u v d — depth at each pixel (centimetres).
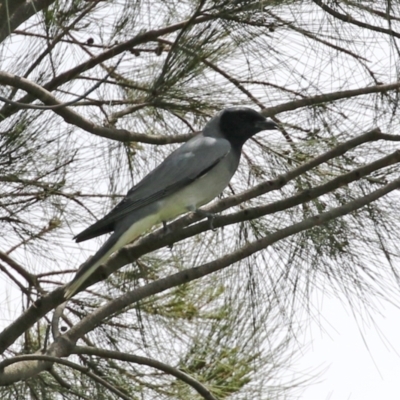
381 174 775
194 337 729
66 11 773
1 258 745
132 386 690
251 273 752
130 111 783
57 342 643
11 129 695
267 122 809
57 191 752
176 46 694
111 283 777
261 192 752
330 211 700
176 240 712
